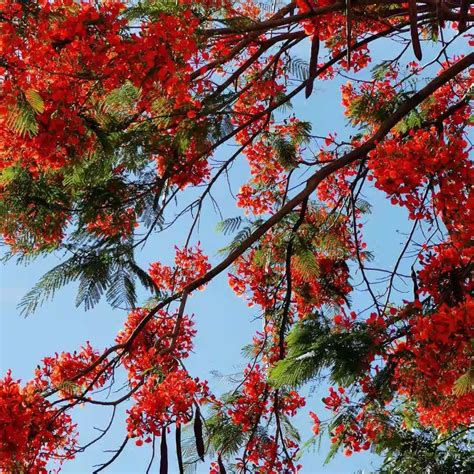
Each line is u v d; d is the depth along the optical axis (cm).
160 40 572
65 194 654
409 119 782
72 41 548
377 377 542
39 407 576
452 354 514
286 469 750
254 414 759
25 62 544
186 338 720
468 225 541
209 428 743
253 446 751
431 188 564
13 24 526
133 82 584
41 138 578
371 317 529
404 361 532
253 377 774
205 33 607
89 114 630
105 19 554
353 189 781
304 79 756
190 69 596
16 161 614
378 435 600
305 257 780
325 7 623
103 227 661
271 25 630
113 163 648
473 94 745
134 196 675
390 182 548
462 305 514
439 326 507
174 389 578
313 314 555
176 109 646
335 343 504
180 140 664
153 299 739
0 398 557
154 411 567
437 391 539
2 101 521
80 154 604
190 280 776
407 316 544
